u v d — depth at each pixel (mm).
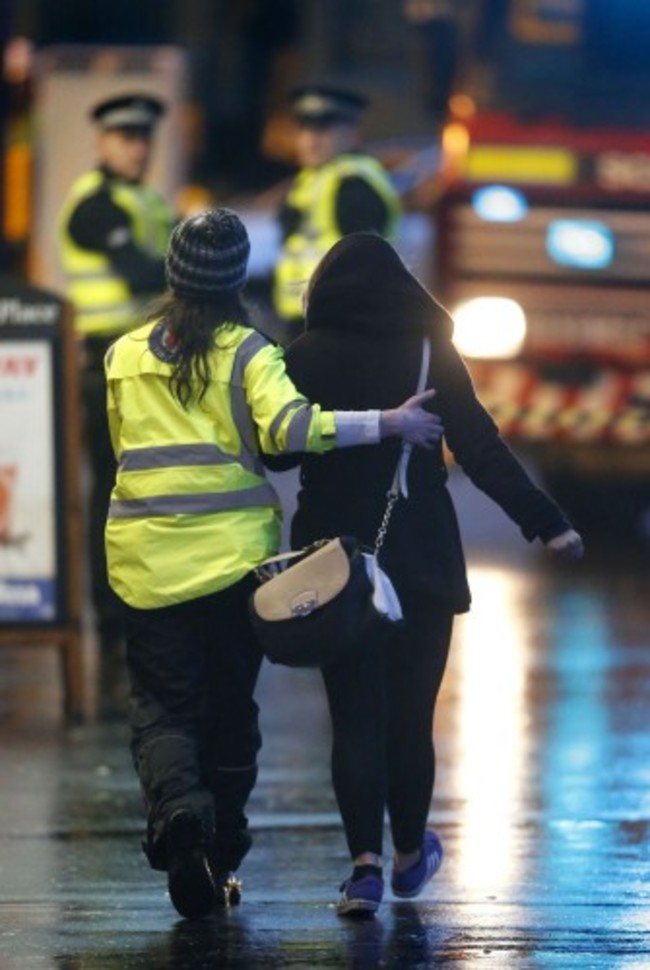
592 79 42875
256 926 19000
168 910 19609
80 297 32250
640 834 22625
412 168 69938
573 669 31828
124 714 28938
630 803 24016
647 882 20609
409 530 19047
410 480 19094
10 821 23266
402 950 18141
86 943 18438
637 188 42562
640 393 42875
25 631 28578
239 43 111000
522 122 42719
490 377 43000
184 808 18312
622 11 42719
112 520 19125
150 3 110875
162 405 18953
